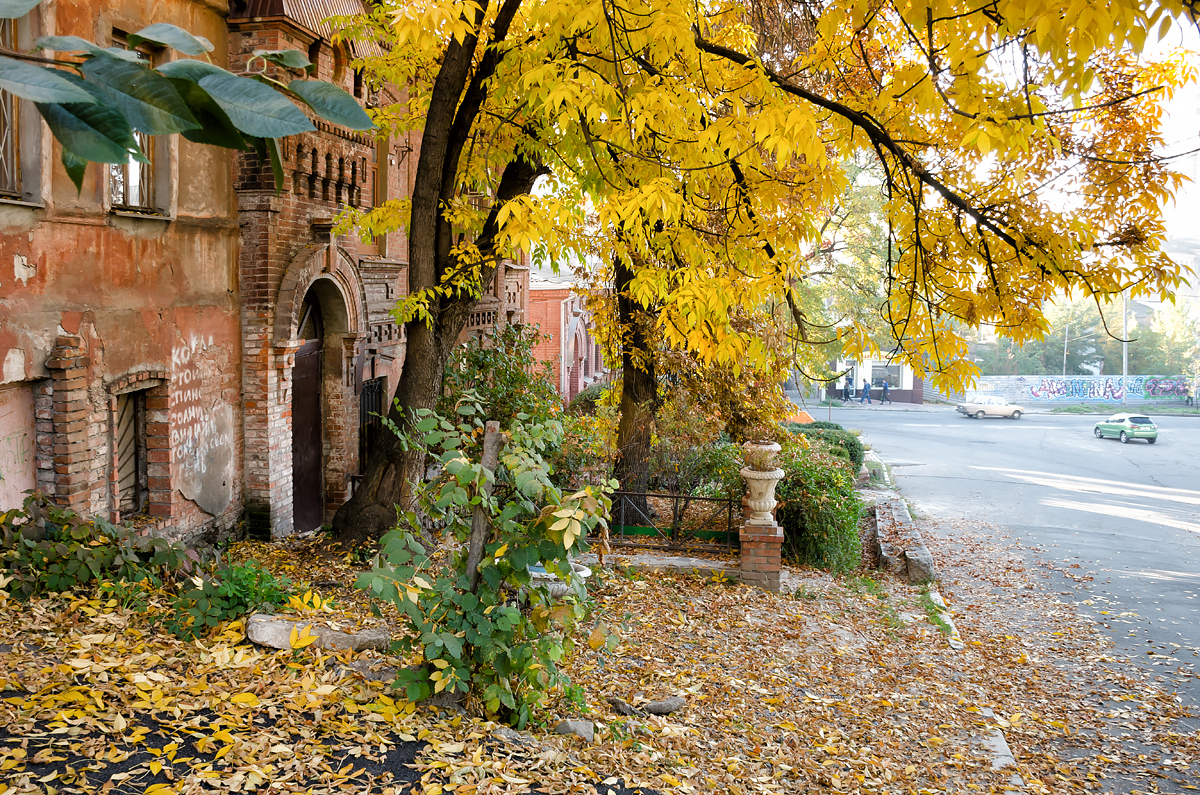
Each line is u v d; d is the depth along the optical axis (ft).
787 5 34.04
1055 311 220.64
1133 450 122.83
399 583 15.02
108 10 25.54
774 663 28.14
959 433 139.44
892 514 61.72
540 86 23.89
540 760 15.20
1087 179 24.53
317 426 41.24
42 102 2.39
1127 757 25.43
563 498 16.05
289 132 2.55
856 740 23.25
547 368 48.62
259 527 34.58
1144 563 55.21
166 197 28.81
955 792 20.80
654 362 44.16
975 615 41.06
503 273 64.54
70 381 24.56
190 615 19.07
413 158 51.44
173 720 14.19
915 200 24.64
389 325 47.78
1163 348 213.25
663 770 17.34
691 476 43.83
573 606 16.17
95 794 11.53
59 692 14.67
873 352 27.17
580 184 30.42
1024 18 11.47
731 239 28.55
